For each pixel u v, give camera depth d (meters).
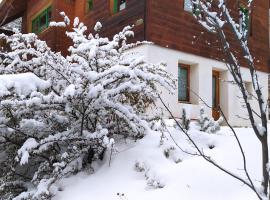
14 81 4.25
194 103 11.26
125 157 4.62
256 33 13.59
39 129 4.80
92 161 4.82
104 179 4.36
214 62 11.80
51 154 4.81
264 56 13.84
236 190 3.57
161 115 5.15
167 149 4.68
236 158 4.31
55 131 4.90
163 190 3.85
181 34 11.02
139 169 4.38
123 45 5.62
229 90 12.05
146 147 4.77
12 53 5.09
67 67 4.73
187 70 11.55
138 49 10.41
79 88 4.39
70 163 4.61
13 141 4.89
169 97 10.30
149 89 5.01
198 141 5.00
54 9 14.45
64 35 14.43
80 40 5.02
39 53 5.16
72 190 4.30
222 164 4.17
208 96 11.55
